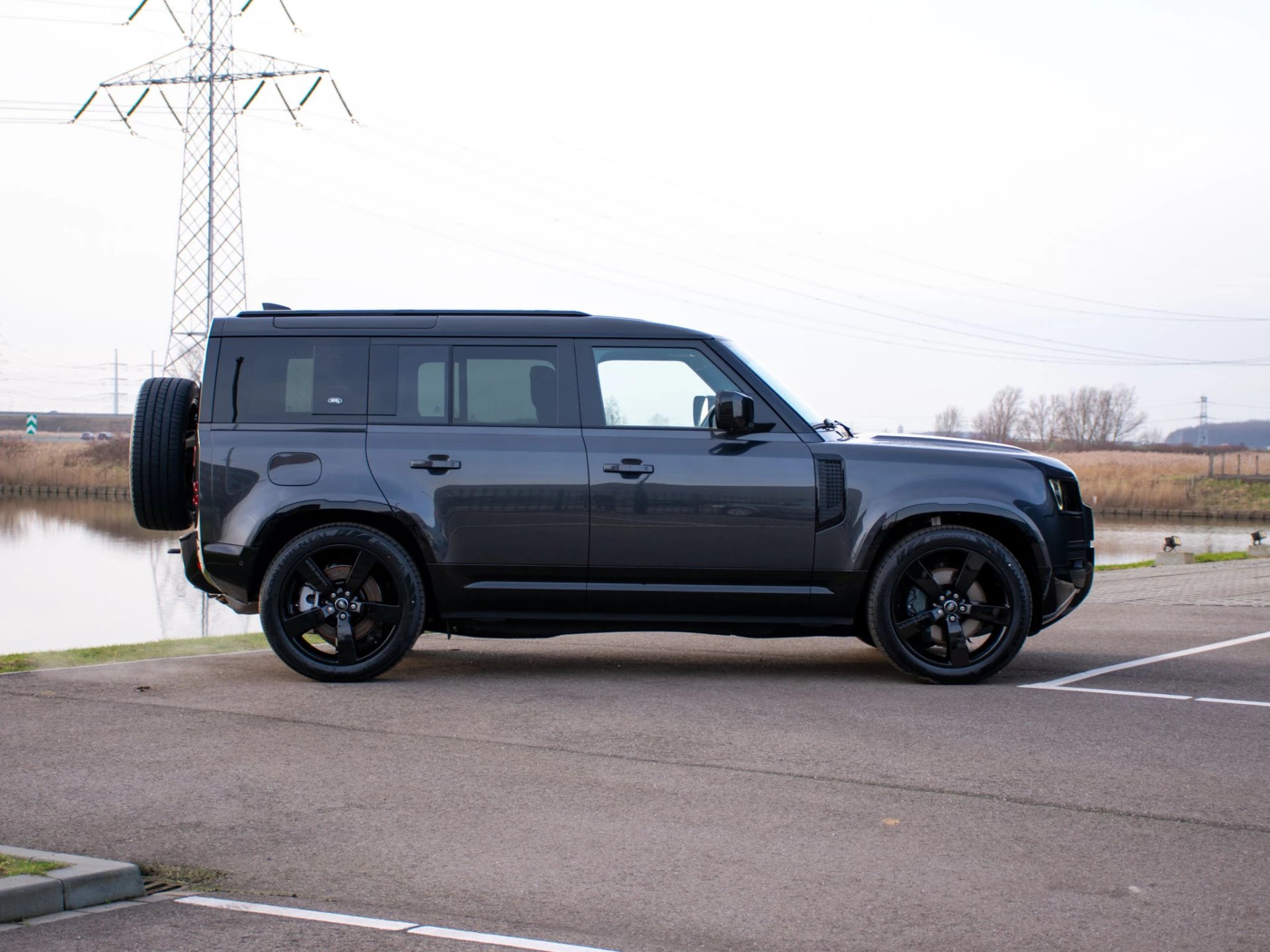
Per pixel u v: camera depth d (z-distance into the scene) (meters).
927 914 3.43
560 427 6.80
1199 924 3.37
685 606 6.79
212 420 6.81
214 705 6.05
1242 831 4.16
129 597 22.09
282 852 3.90
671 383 6.87
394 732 5.49
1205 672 7.24
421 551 6.80
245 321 6.93
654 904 3.50
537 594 6.75
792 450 6.77
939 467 6.80
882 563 6.76
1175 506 54.72
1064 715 5.93
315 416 6.81
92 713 5.83
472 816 4.28
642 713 5.93
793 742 5.35
